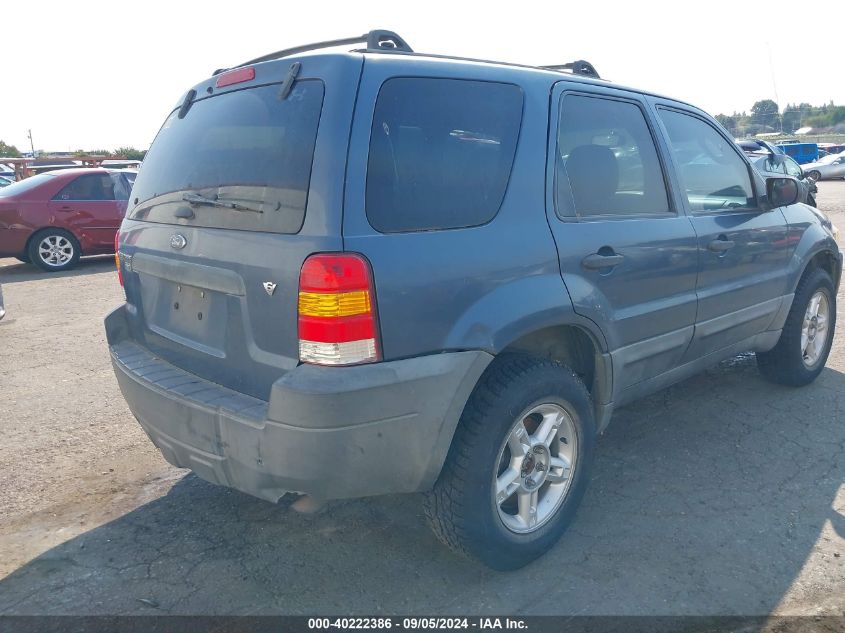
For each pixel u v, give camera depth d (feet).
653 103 12.18
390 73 8.49
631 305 10.82
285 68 8.80
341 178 7.79
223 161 9.06
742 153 14.10
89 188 36.70
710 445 13.42
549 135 9.98
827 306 16.28
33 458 13.39
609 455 13.10
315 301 7.61
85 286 31.65
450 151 8.83
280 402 7.68
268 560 10.03
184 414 8.80
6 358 20.11
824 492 11.59
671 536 10.40
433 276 8.19
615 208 10.84
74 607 9.05
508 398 8.84
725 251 12.67
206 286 8.93
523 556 9.52
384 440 7.95
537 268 9.29
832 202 61.98
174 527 10.93
